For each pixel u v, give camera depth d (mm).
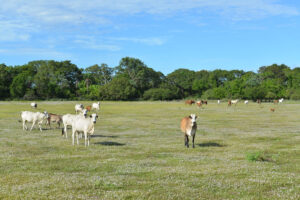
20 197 8211
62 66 141875
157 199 8148
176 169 11789
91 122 17484
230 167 12172
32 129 26547
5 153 15195
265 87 140625
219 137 22656
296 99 132875
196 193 8734
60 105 72375
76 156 14547
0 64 140875
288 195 8484
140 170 11617
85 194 8523
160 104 89625
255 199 8156
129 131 26312
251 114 48719
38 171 11508
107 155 14961
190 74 185750
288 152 15875
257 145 18562
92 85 152000
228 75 176000
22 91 123688
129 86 134625
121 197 8242
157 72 163875
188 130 17594
